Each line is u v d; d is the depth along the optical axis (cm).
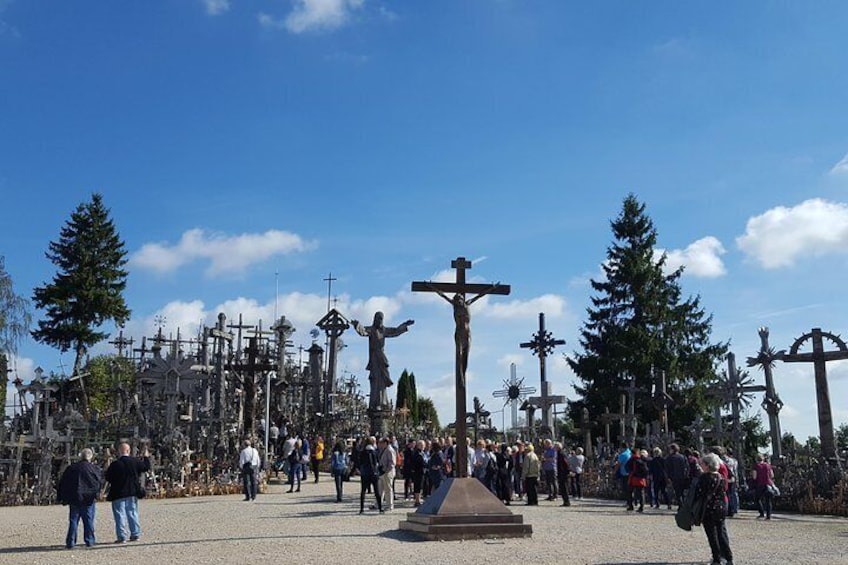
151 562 1280
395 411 5434
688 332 5541
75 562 1300
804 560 1344
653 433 3544
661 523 1989
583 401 5556
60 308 5697
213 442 3416
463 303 1780
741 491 2703
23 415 3403
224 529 1747
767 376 2997
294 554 1342
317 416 4781
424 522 1592
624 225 5775
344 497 2675
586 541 1566
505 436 5194
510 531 1593
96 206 6053
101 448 2928
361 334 4309
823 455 2647
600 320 5688
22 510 2448
